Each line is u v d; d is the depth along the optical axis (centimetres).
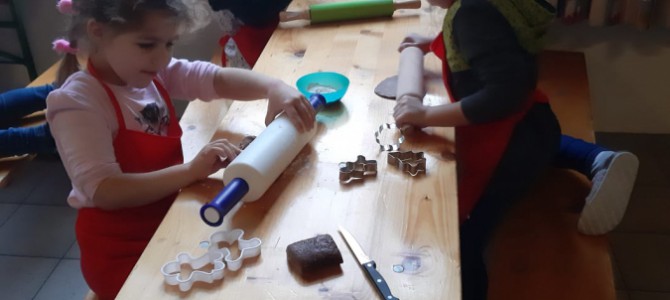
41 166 232
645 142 238
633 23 206
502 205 140
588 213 137
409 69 127
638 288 181
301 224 91
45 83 193
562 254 136
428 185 99
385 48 146
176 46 232
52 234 204
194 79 134
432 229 90
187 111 166
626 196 137
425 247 86
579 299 126
